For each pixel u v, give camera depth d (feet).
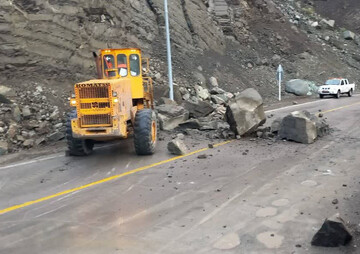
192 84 69.51
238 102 37.42
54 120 42.83
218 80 77.71
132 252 14.37
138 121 30.12
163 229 16.38
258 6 117.39
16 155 33.60
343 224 14.03
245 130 36.63
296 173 24.02
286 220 16.71
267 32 110.22
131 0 71.61
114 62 33.14
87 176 25.66
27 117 41.14
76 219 17.93
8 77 45.37
